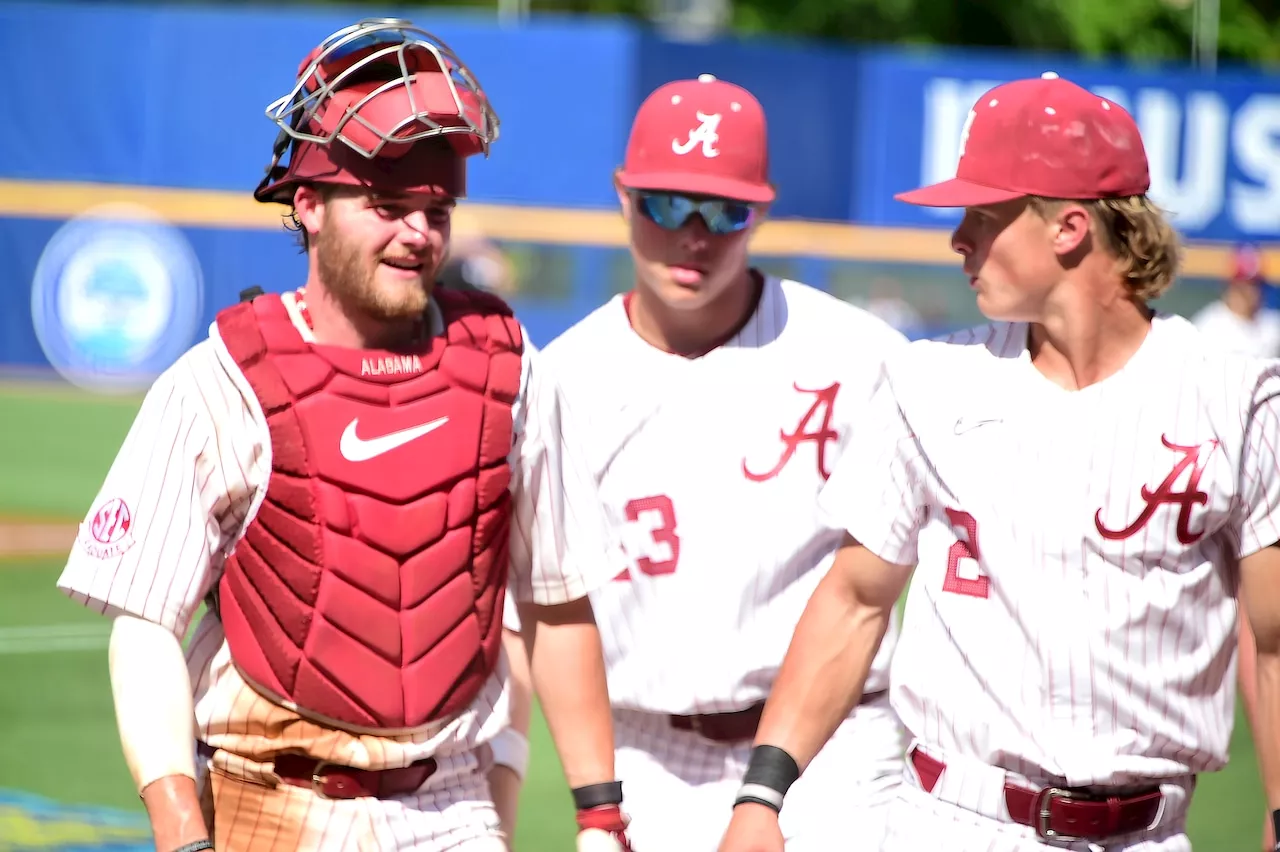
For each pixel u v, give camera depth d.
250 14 61.47
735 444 13.62
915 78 61.50
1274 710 10.23
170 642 9.73
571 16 91.12
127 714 9.53
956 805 10.30
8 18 62.31
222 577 9.96
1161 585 9.85
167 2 90.88
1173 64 86.81
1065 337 10.11
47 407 57.97
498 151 60.69
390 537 9.72
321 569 9.66
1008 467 10.09
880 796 13.44
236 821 9.97
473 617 10.02
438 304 10.43
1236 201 62.31
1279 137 62.12
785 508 13.55
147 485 9.66
